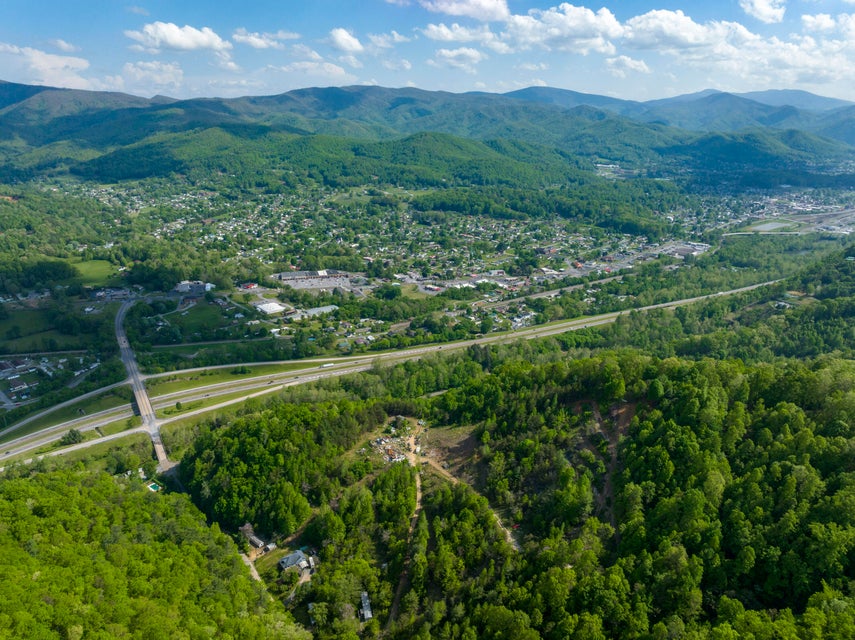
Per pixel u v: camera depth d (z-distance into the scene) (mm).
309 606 166500
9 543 151875
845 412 172875
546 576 147750
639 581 141625
